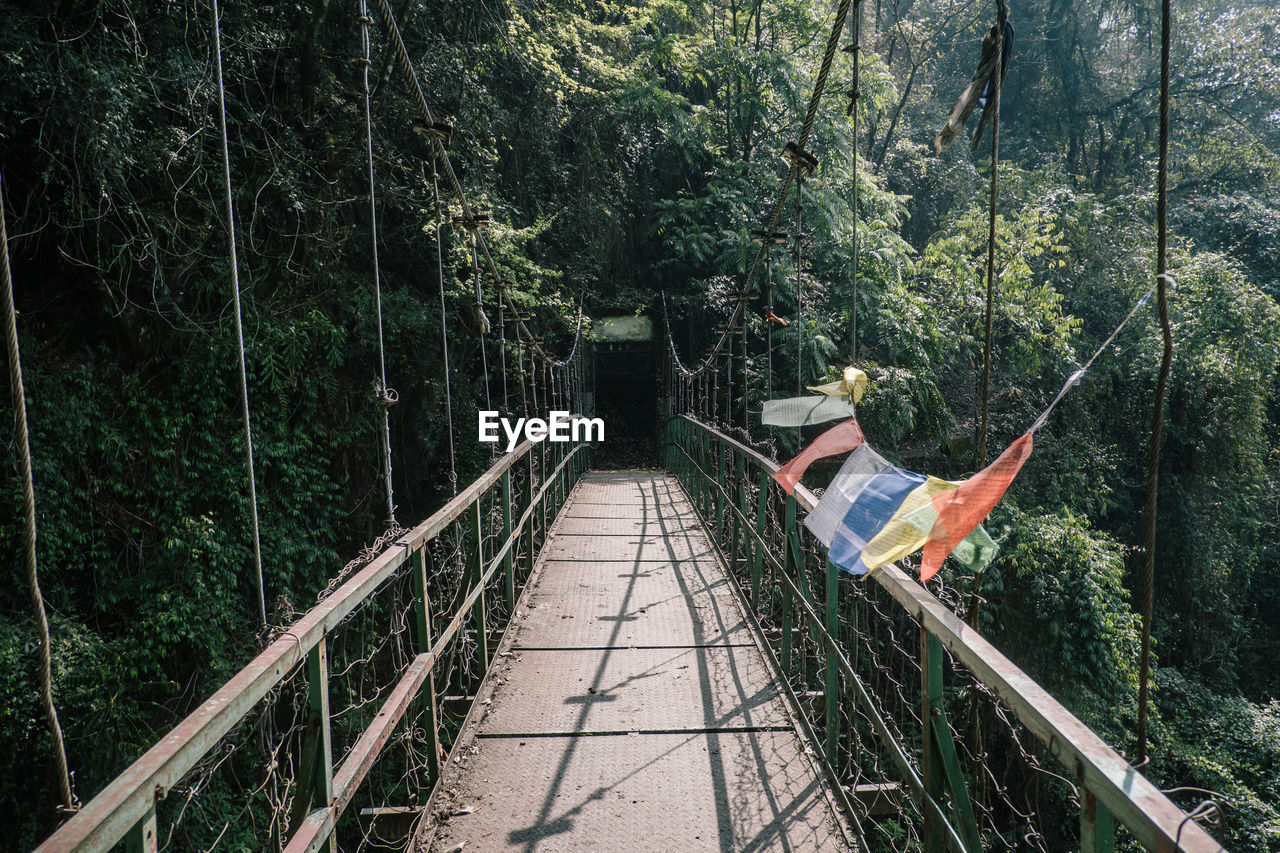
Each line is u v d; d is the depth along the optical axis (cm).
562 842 276
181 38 762
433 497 1124
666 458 1567
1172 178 2089
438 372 1086
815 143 1547
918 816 247
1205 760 1016
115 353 759
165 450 761
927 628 201
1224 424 1423
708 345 1783
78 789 619
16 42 621
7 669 601
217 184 803
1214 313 1423
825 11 1612
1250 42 2164
